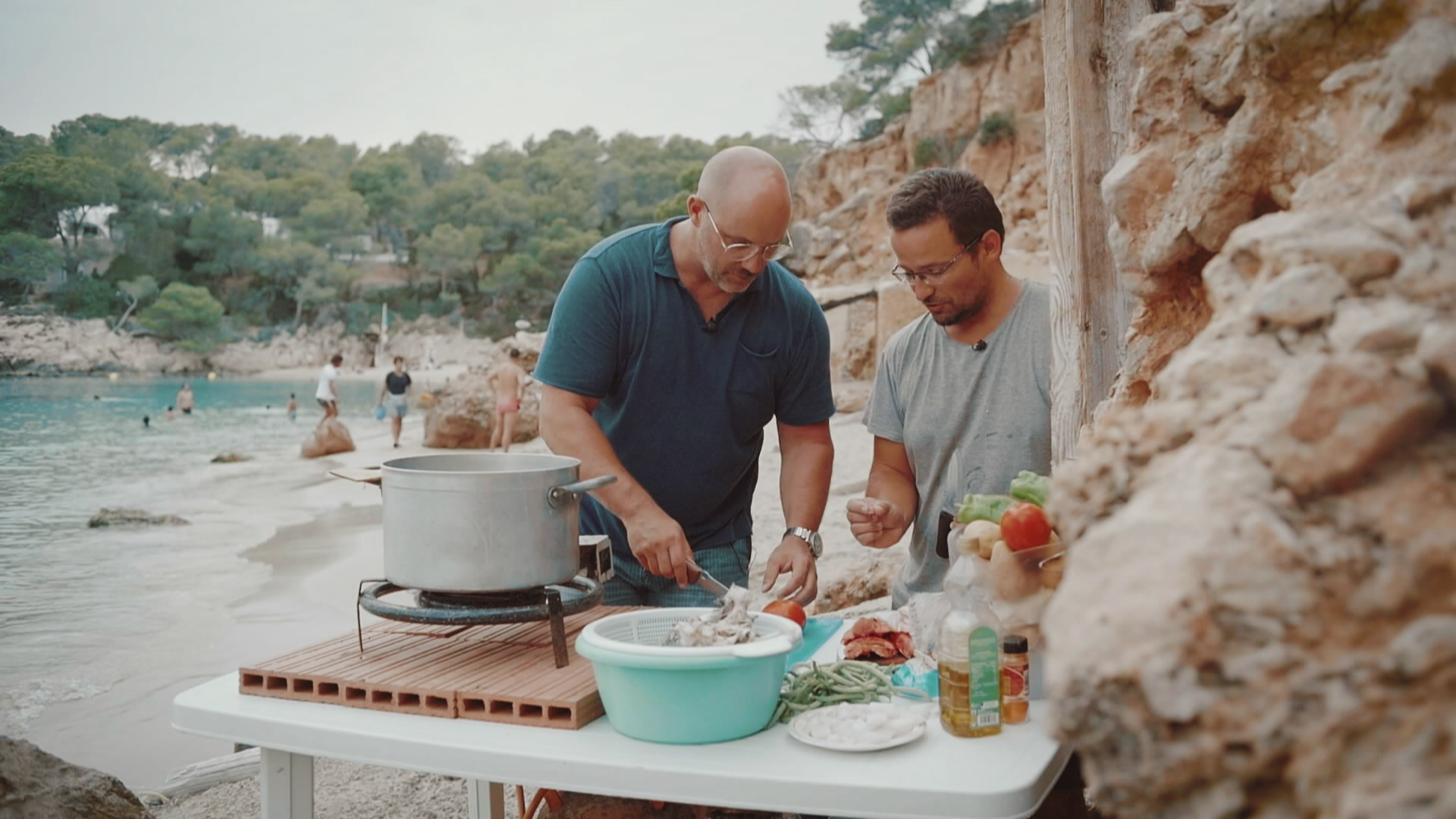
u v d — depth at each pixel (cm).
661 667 144
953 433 257
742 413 261
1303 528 91
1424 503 89
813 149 8188
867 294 959
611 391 260
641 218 11825
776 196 223
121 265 10500
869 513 238
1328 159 130
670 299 250
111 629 685
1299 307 101
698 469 262
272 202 11662
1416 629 83
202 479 1609
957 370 258
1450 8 119
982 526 161
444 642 187
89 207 10769
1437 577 86
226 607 736
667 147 12512
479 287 11075
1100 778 93
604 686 152
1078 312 231
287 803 167
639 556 224
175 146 12825
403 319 10775
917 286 248
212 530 1078
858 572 547
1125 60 223
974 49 5019
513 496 169
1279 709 85
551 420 244
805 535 244
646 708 147
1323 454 92
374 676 167
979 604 155
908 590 266
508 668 172
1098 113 228
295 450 2098
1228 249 115
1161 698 88
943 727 152
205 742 476
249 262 10656
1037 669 162
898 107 7431
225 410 4144
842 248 4638
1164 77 162
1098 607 95
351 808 346
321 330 10275
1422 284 97
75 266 10594
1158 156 163
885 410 276
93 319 9769
